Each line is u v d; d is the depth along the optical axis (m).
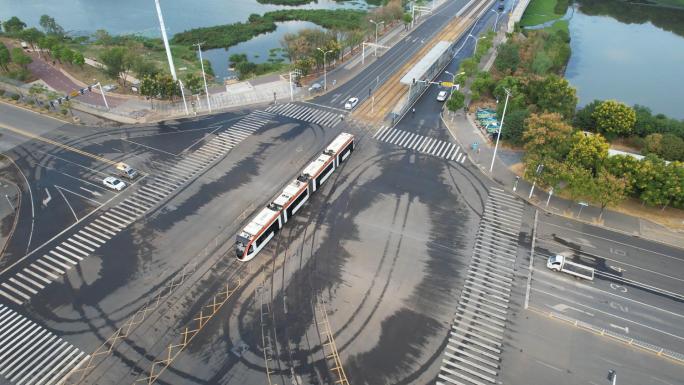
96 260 65.50
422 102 108.75
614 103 88.81
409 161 86.19
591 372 51.00
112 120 100.81
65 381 50.59
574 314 57.31
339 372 50.97
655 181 69.69
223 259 65.19
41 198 77.38
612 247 66.69
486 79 105.44
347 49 139.25
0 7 194.50
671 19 182.25
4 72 120.88
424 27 159.88
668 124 88.12
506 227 70.50
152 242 68.38
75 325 56.47
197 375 50.84
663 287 60.78
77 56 118.00
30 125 98.44
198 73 124.69
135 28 169.75
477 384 49.91
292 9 185.00
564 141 77.06
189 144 91.75
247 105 107.00
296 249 66.69
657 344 53.81
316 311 57.66
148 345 54.03
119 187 78.75
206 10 191.50
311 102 108.44
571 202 75.69
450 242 67.75
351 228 70.25
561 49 134.00
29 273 63.62
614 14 187.38
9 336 55.25
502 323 56.25
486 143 92.00
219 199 76.75
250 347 53.62
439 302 58.78
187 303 58.91
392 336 54.72
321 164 77.75
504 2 186.38
